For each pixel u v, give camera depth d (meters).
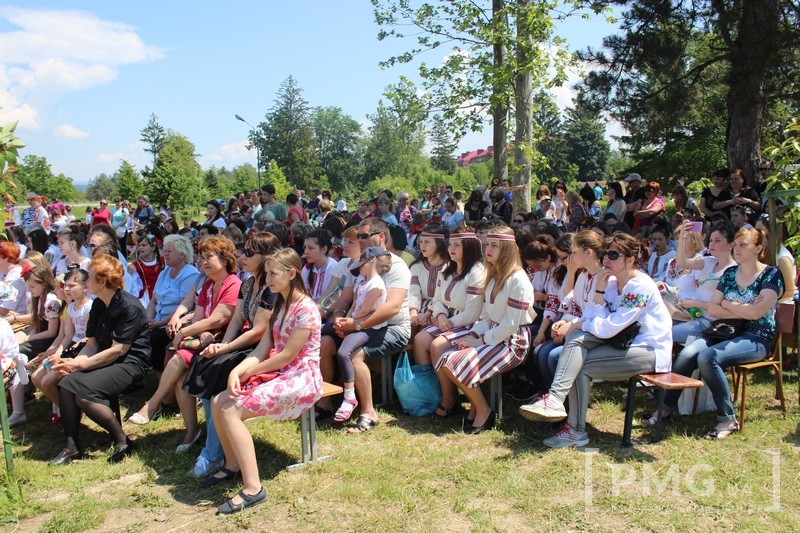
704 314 5.04
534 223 7.55
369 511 3.50
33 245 8.37
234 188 53.81
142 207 16.80
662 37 14.45
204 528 3.42
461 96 12.47
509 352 4.63
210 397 4.00
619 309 4.27
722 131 31.25
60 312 5.62
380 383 5.76
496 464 3.99
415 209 18.44
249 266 4.49
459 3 12.20
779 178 4.78
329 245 5.95
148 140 84.19
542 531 3.21
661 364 4.19
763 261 4.90
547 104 12.39
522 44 10.77
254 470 3.66
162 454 4.43
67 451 4.41
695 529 3.16
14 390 5.18
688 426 4.52
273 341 4.05
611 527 3.22
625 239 4.24
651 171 33.47
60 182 66.50
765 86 13.05
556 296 5.21
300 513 3.51
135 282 6.70
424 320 5.45
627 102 16.11
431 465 4.05
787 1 12.69
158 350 5.67
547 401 4.16
